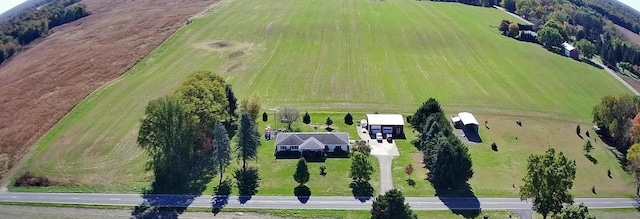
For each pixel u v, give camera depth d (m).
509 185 97.44
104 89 140.88
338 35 184.38
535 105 138.38
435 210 88.56
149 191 93.56
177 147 95.81
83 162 103.50
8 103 135.50
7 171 101.62
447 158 93.69
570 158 110.56
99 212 87.69
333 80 147.75
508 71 162.00
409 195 92.88
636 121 112.75
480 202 91.31
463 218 86.44
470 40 188.12
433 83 148.62
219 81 121.12
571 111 136.75
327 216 86.31
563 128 126.00
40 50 182.75
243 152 97.31
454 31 196.12
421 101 136.38
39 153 107.50
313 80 147.50
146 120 96.50
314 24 195.00
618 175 105.69
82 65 161.38
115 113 125.25
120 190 94.06
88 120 121.75
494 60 170.75
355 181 96.81
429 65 162.38
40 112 128.00
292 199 91.00
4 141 113.44
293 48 172.50
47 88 144.50
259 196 91.88
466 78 153.88
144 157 105.12
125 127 117.62
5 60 181.88
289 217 86.12
